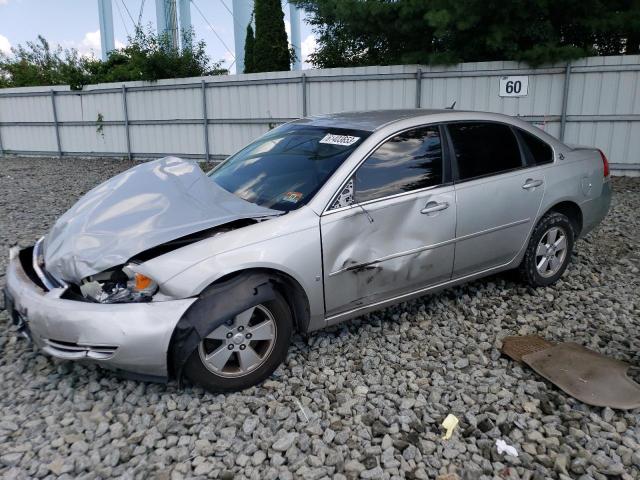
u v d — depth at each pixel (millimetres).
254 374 3600
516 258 4965
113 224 3650
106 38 31703
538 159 5023
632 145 11070
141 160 16328
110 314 3242
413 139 4328
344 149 4133
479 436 3217
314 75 13156
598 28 11125
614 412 3395
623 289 5320
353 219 3879
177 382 3393
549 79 11250
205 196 3893
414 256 4207
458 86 11914
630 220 7848
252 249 3506
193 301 3328
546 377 3723
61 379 3793
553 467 2977
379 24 12555
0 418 3369
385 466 2967
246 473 2910
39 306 3395
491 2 10812
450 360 4023
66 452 3068
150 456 3039
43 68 26406
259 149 4730
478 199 4512
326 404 3475
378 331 4438
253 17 20922
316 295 3783
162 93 15461
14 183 12484
